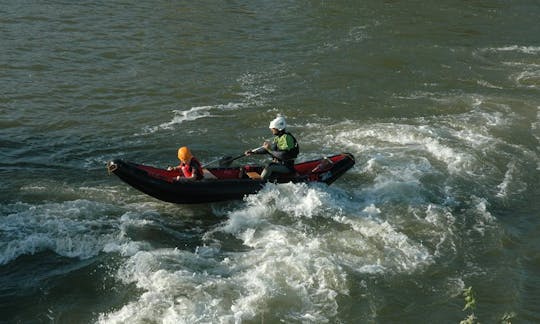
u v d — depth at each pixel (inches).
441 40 853.8
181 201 431.8
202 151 536.4
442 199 461.1
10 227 402.6
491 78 730.2
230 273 364.8
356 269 372.2
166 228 413.7
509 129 588.7
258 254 383.6
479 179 493.0
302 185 445.4
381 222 422.3
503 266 383.9
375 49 806.5
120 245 390.3
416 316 338.3
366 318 334.3
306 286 354.0
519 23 941.2
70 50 751.7
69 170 491.2
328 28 882.1
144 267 366.6
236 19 900.6
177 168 443.5
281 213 427.8
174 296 341.7
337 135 571.5
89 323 326.3
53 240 390.9
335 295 348.5
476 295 356.2
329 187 464.4
